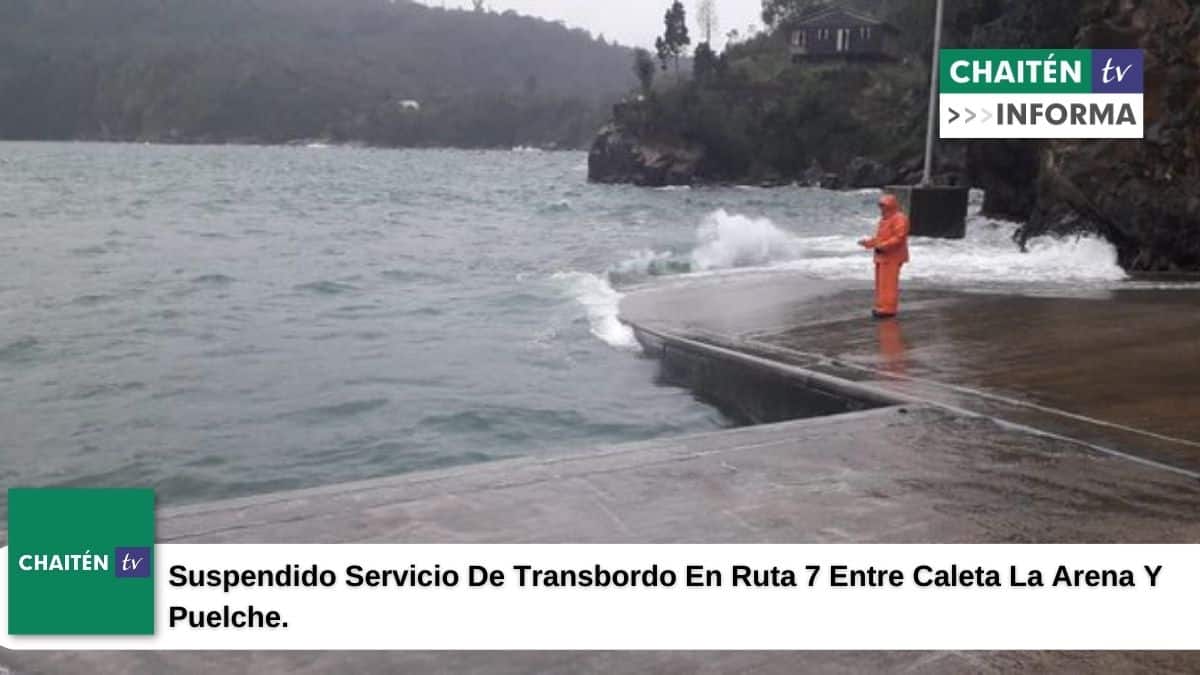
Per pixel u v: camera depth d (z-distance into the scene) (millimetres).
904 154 85250
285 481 8031
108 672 3643
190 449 8852
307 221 38969
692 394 10578
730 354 9898
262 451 8797
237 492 7801
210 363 12336
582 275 19734
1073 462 5918
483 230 34344
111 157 130750
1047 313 11742
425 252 26250
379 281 20156
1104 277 15680
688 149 95250
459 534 4836
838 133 94000
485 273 21109
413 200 56469
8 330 14516
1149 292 13648
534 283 19047
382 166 120875
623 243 27672
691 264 19906
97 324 15133
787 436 6449
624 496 5336
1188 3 16547
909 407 7180
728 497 5336
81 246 27562
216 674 3633
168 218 39500
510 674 3639
